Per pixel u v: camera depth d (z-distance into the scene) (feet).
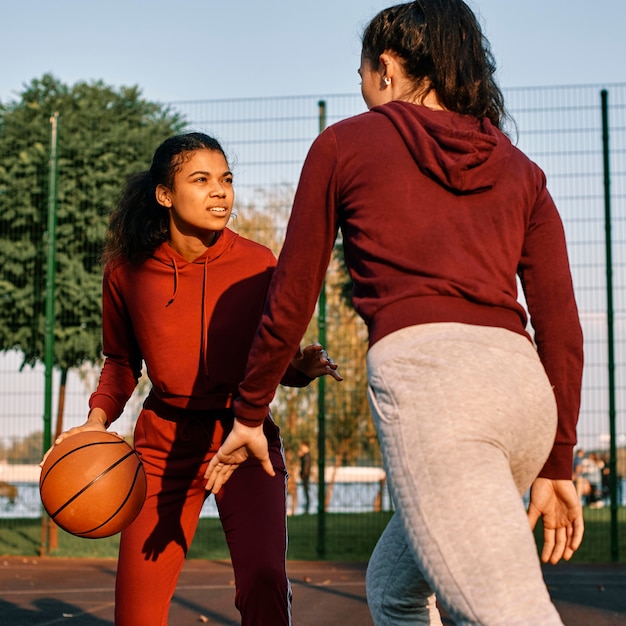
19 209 38.99
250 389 6.81
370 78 7.16
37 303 38.60
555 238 6.71
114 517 9.15
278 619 9.16
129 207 10.36
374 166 6.31
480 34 7.03
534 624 5.19
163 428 10.09
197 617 20.44
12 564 31.30
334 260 36.96
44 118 41.22
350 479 35.94
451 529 5.47
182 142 10.09
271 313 6.54
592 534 38.60
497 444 5.67
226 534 9.61
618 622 19.95
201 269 10.23
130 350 10.96
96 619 20.27
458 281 6.00
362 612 21.07
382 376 5.92
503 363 5.82
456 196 6.29
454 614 5.49
